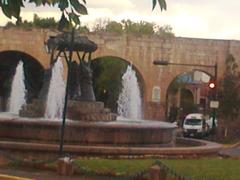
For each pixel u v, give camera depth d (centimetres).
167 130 2655
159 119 7388
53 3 521
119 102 7062
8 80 8188
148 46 7356
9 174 1886
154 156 2306
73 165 1952
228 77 7038
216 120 6875
